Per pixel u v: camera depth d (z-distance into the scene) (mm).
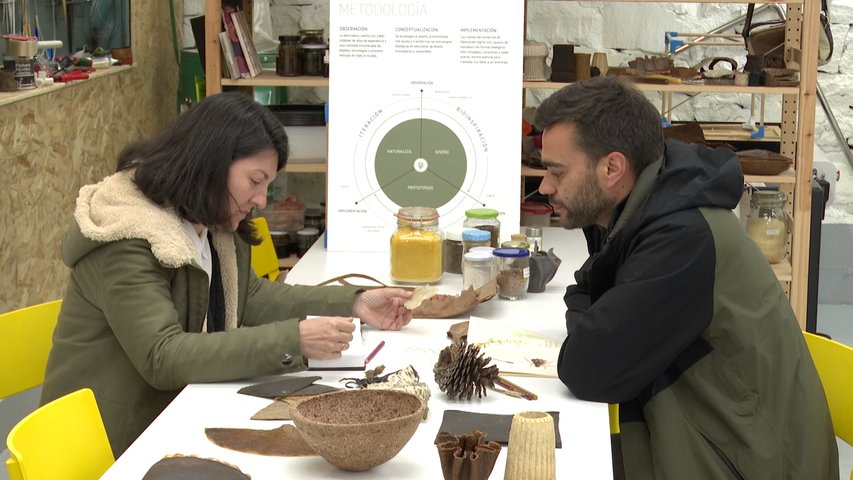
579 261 3285
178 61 5289
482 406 1998
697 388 2047
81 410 1844
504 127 3430
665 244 2020
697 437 2035
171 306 2117
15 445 1623
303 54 4012
